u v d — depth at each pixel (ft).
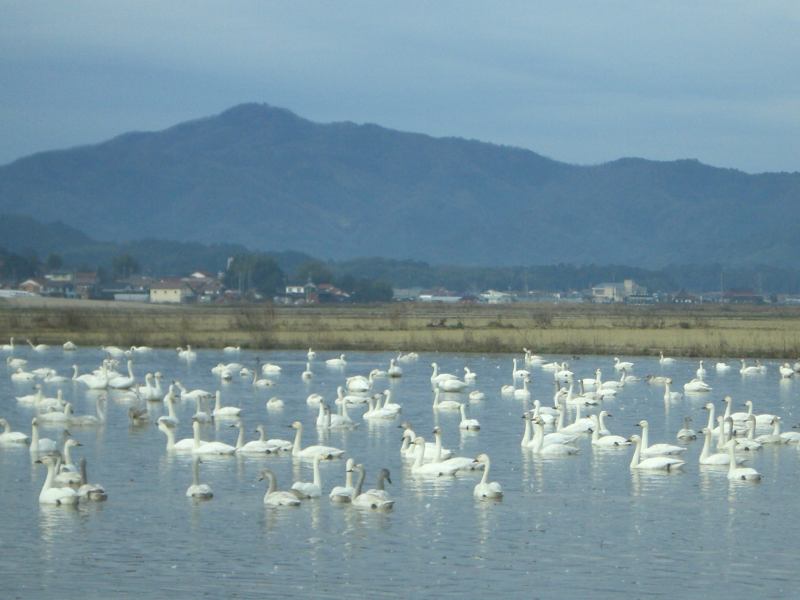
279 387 279.90
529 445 181.27
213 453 174.81
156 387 252.62
